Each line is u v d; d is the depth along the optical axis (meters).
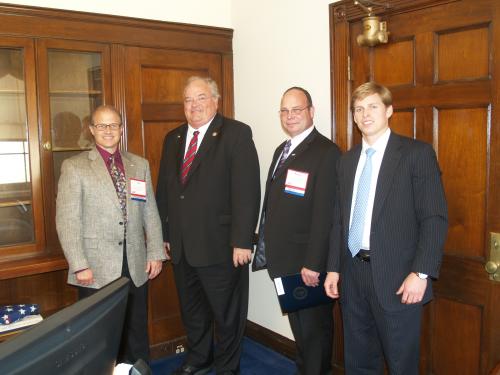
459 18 1.95
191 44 3.03
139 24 2.81
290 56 2.75
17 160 2.49
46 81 2.52
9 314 2.22
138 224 2.39
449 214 2.06
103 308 0.85
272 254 2.25
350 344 2.01
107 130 2.27
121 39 2.75
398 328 1.79
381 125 1.82
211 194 2.42
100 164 2.28
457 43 1.97
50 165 2.56
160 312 3.04
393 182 1.77
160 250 2.50
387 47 2.23
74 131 2.66
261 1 2.93
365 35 2.15
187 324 2.68
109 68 2.73
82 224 2.22
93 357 0.82
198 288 2.63
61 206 2.18
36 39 2.47
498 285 1.90
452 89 1.99
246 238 2.37
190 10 3.05
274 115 2.91
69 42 2.58
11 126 2.46
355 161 1.94
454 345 2.08
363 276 1.87
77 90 2.65
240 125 2.48
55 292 2.73
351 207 1.92
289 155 2.29
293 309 2.18
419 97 2.12
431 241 1.70
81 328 0.79
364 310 1.96
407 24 2.14
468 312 2.02
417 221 1.78
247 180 2.40
